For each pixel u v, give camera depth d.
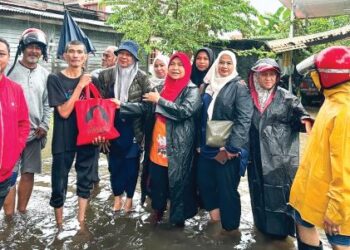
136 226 4.37
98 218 4.57
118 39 16.75
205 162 4.20
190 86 4.20
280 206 3.90
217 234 4.19
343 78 2.63
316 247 3.08
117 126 4.48
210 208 4.39
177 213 4.24
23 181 4.55
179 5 13.51
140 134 4.58
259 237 4.12
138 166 4.72
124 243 3.97
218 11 13.56
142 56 13.81
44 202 4.99
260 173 4.01
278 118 3.95
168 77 4.27
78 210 4.43
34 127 4.40
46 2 14.35
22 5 13.45
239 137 3.90
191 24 13.56
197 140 4.32
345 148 2.52
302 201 2.88
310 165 2.80
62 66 14.34
